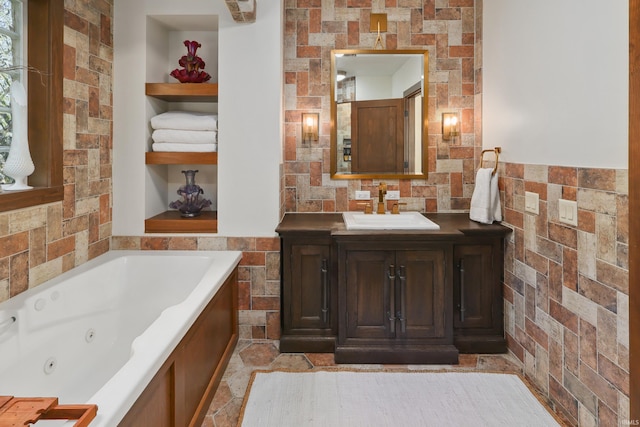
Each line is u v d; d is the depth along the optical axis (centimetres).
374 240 298
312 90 373
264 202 326
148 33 327
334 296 317
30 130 250
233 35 320
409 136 375
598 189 205
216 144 333
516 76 294
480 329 319
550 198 251
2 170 240
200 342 231
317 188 380
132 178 328
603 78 201
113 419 128
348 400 251
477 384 269
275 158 324
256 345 324
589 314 214
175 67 368
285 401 250
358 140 376
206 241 328
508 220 312
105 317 282
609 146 198
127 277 306
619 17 189
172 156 327
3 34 235
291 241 314
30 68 228
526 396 255
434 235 294
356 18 370
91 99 295
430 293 302
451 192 378
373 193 380
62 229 266
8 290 220
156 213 352
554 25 244
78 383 232
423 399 252
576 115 224
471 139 375
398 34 370
